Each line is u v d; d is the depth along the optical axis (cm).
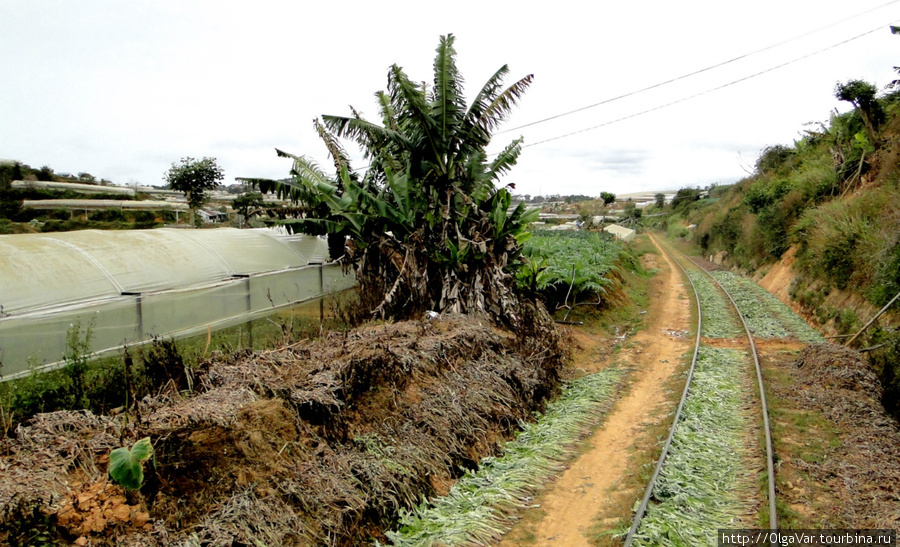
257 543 483
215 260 1312
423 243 1292
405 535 602
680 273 3178
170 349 742
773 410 954
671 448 806
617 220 8712
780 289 2295
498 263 1305
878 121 2316
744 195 4106
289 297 1402
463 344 989
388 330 984
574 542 604
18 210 3216
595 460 818
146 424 536
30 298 887
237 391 640
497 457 820
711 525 619
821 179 2534
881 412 932
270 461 569
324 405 658
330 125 1206
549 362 1173
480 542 597
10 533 404
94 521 440
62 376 726
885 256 1396
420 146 1255
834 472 729
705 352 1381
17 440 508
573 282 1802
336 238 1441
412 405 781
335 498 575
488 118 1262
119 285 1040
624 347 1519
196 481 514
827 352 1184
